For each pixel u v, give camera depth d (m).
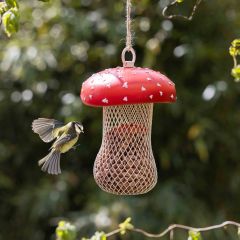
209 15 12.20
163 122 12.60
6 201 13.08
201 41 12.20
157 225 11.76
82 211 12.11
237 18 12.29
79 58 12.30
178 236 11.62
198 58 12.08
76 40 12.23
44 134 6.42
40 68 12.13
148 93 6.12
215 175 12.94
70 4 12.43
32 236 12.84
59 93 12.48
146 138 6.92
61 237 6.36
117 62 12.25
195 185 12.84
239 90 12.27
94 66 12.47
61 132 6.40
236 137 12.65
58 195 12.24
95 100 6.22
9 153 12.91
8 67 12.09
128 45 6.54
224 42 12.32
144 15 12.07
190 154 12.79
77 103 12.07
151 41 11.99
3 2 6.45
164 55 12.34
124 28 11.87
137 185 6.84
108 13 12.27
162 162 12.43
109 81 6.21
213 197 12.94
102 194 12.07
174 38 12.19
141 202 11.90
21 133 13.09
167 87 6.25
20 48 12.09
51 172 6.34
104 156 6.93
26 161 13.21
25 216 12.84
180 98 12.31
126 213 11.66
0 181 12.73
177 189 12.33
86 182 12.66
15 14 6.25
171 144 12.59
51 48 12.17
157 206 11.89
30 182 13.09
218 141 12.70
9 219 13.12
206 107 12.34
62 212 12.44
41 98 12.54
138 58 12.42
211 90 11.90
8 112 12.90
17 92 12.66
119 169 6.83
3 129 13.06
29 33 12.52
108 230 11.48
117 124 6.87
